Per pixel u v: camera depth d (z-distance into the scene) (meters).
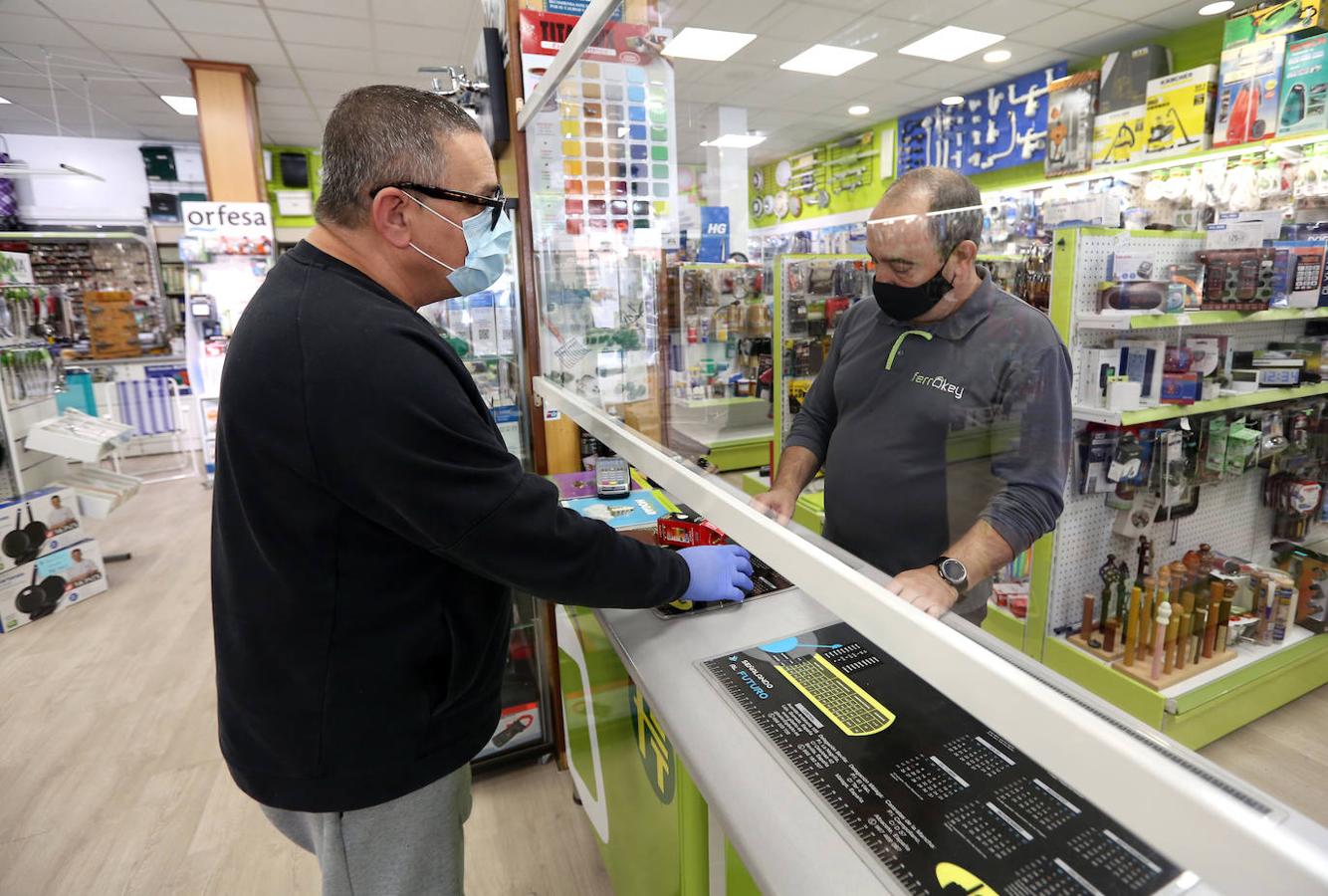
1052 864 0.68
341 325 0.86
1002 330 0.66
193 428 6.74
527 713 2.24
